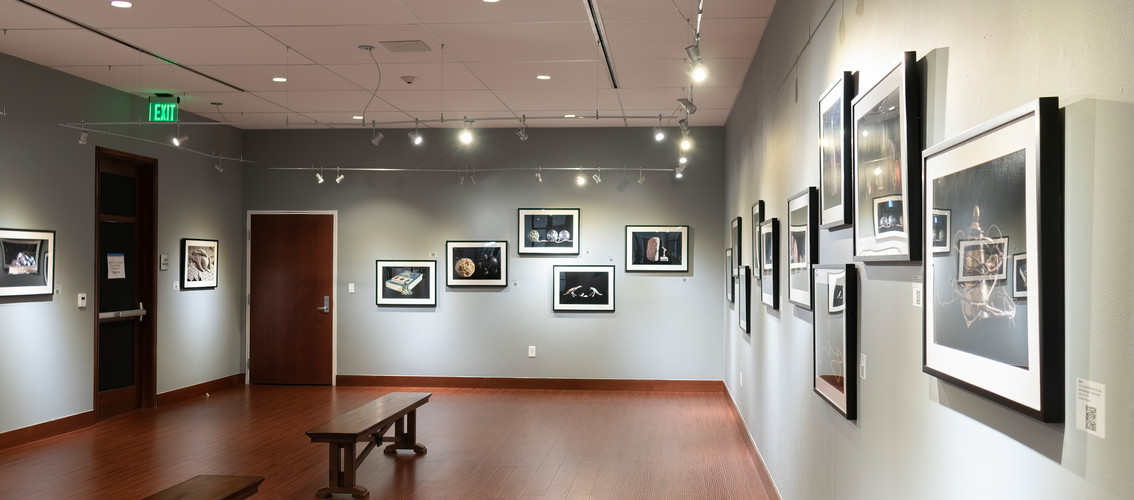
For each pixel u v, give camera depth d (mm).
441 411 8156
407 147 9836
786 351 4457
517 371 9680
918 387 2207
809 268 3619
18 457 6051
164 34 5660
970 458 1841
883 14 2559
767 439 5258
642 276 9562
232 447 6457
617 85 7273
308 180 9883
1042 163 1449
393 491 5246
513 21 5297
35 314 6578
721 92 7535
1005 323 1606
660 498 5098
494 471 5758
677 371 9508
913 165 2201
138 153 7883
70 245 6949
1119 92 1255
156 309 8219
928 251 2059
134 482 5395
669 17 5160
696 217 9508
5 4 4984
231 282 9688
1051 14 1475
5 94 6270
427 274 9773
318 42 5848
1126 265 1238
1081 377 1374
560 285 9633
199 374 9023
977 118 1808
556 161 9664
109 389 7777
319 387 9703
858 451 2844
